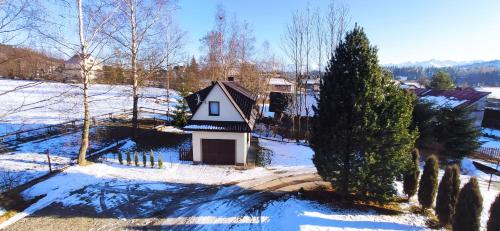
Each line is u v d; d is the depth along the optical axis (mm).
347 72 12734
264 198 15422
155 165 19516
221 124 20375
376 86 12602
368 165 12602
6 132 24156
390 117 12734
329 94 13250
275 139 29078
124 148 22547
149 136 26422
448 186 11992
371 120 12406
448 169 12070
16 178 15711
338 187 13789
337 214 13039
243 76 42250
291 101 36844
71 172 16953
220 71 38844
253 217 13359
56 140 23219
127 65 23297
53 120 30062
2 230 11594
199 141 20516
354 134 12562
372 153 12484
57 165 17922
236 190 16406
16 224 12055
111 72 24562
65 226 12156
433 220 12828
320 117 13609
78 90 30938
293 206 13859
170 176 18047
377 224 12266
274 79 65062
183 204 14516
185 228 12406
